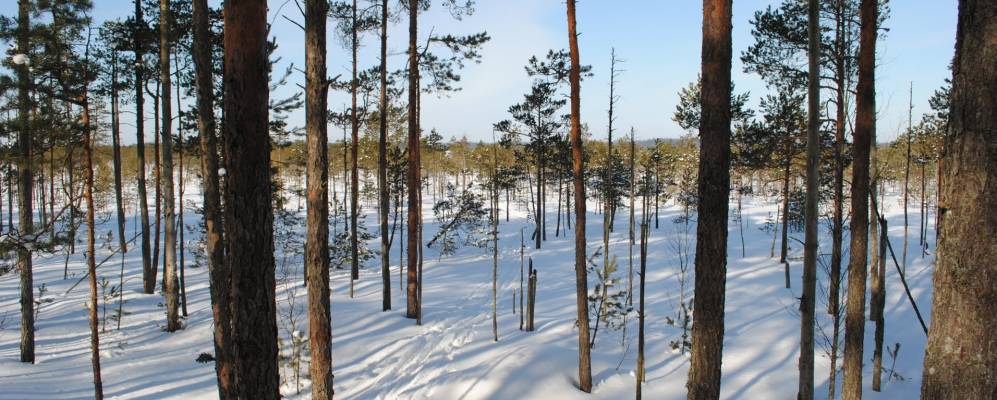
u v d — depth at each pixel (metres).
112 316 15.22
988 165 2.81
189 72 16.64
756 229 38.69
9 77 8.55
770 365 13.92
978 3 2.83
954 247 2.94
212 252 8.56
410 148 16.77
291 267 24.89
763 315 18.48
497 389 11.05
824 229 29.58
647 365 13.55
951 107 3.01
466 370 12.15
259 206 4.65
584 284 11.57
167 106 15.02
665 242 34.09
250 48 4.49
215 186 9.34
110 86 17.05
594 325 17.06
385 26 17.97
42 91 8.69
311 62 8.33
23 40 8.56
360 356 13.57
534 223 47.03
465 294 22.22
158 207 19.41
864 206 9.46
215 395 10.59
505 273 27.53
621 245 34.50
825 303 18.50
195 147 16.91
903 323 17.42
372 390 11.52
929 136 28.22
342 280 22.94
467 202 34.53
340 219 43.06
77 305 17.66
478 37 16.77
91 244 9.04
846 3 13.99
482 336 15.52
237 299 4.66
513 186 38.94
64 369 11.89
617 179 42.41
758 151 24.98
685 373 13.05
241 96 4.50
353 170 21.98
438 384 11.52
